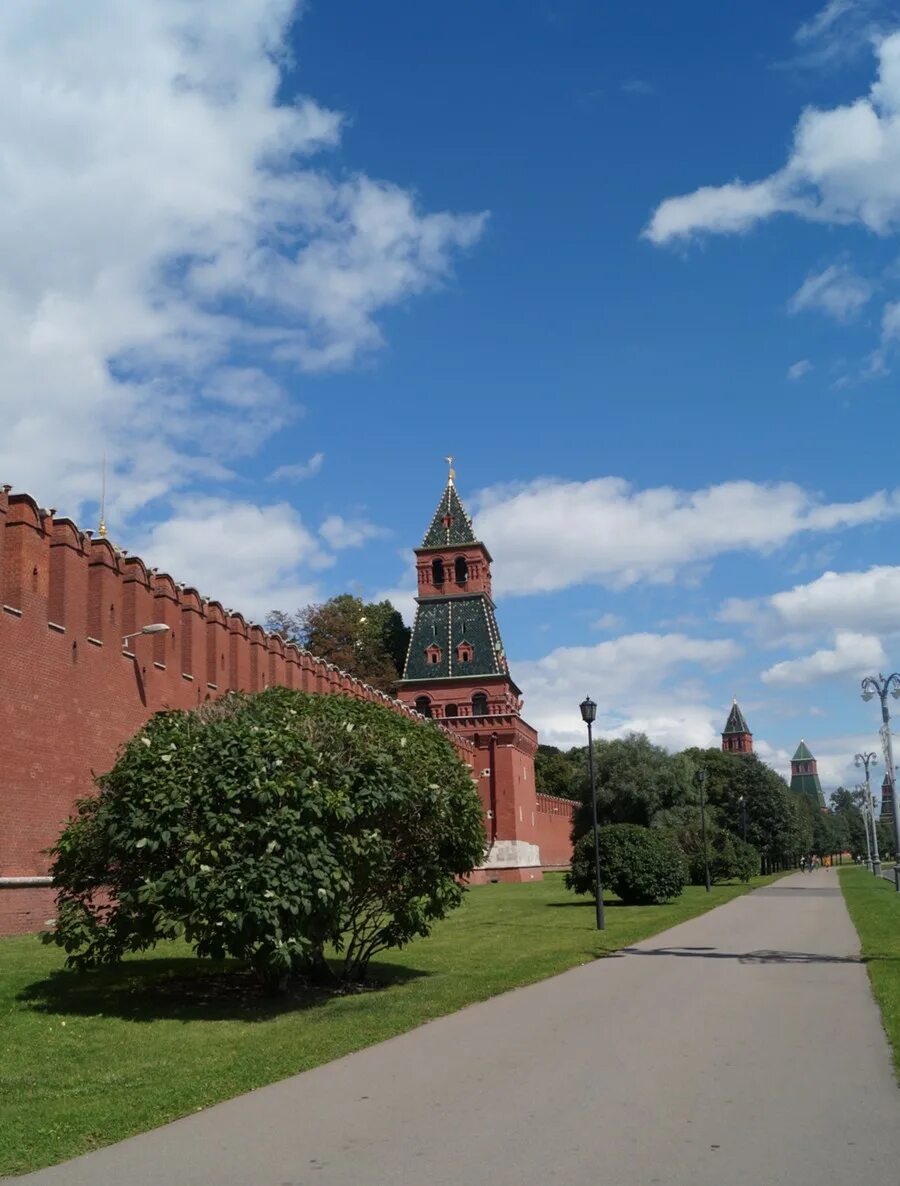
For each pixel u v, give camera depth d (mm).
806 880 74188
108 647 28750
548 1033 12953
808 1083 10094
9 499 25250
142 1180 7477
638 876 40719
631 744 86438
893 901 42125
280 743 15523
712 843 61281
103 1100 9930
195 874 14352
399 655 95250
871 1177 7273
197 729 16078
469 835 18688
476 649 81438
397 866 18188
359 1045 12367
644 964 20344
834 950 22766
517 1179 7246
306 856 14680
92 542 28891
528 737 80312
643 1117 8883
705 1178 7258
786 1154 7809
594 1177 7285
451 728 75875
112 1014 14891
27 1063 11836
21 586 25016
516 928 29391
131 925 15352
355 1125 8797
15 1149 8312
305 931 15852
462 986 17359
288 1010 15312
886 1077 10336
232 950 14516
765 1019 13742
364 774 16125
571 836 89125
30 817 24688
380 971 19672
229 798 14719
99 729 27984
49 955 20000
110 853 15242
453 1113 9117
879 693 45688
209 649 35125
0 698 23953
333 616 84438
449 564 84250
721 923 31000
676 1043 12148
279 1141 8375
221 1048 12500
